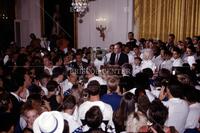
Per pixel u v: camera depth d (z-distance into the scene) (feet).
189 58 23.56
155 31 37.11
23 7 43.45
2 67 18.48
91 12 40.81
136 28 37.99
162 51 23.56
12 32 42.29
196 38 28.45
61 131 9.31
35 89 14.33
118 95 12.91
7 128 8.82
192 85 14.34
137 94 12.14
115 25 39.55
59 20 42.16
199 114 12.28
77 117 11.74
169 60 23.02
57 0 41.81
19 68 15.98
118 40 39.58
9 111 11.34
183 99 11.89
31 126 10.25
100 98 13.12
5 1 41.24
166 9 36.40
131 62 25.40
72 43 42.32
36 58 20.71
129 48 26.22
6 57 25.73
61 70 16.85
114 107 12.44
